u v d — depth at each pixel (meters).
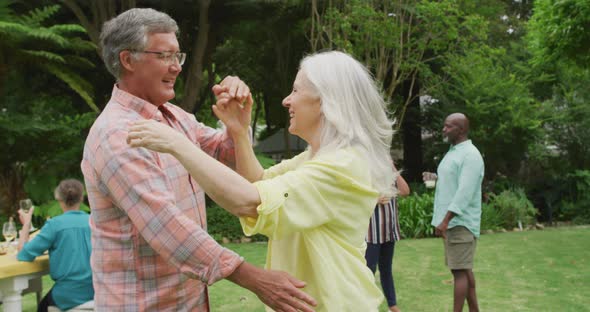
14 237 4.12
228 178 1.32
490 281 5.65
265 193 1.33
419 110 13.85
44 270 3.47
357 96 1.54
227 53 13.88
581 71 9.80
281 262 1.56
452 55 11.33
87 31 9.90
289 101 1.59
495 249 7.75
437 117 13.42
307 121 1.57
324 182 1.41
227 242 8.95
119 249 1.65
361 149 1.52
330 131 1.52
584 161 13.45
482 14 12.08
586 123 13.13
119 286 1.65
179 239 1.48
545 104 13.15
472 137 12.62
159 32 1.72
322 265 1.46
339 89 1.51
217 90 1.77
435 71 12.80
